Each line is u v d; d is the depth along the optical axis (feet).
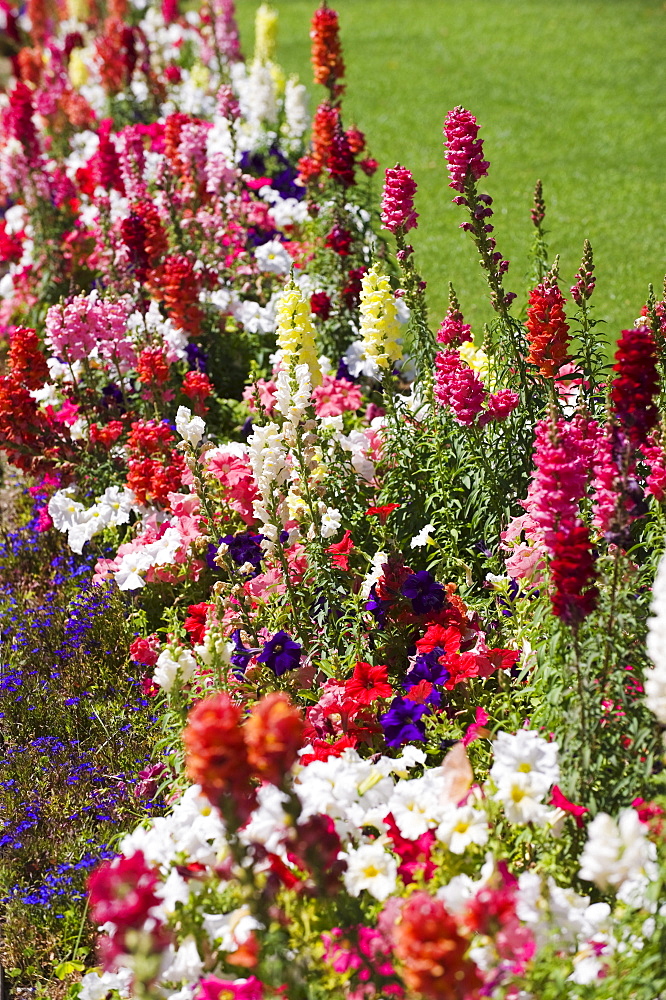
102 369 23.26
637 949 9.99
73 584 19.77
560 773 11.94
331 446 18.06
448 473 17.21
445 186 38.45
